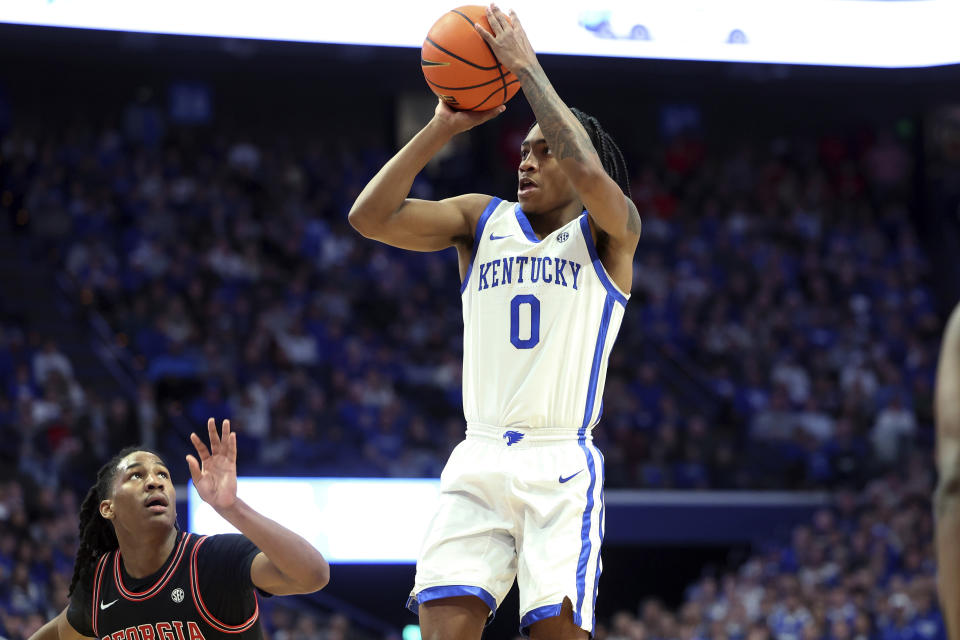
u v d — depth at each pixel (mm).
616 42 10195
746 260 16250
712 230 16609
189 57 12180
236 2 10125
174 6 9984
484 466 2988
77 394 11484
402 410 12930
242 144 16375
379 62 12422
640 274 15531
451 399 13445
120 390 12430
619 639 10617
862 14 10531
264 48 11680
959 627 1511
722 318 15133
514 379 2996
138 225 14367
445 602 2908
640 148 18266
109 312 13375
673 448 13250
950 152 18250
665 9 10281
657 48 10258
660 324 14867
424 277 15164
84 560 3555
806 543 11805
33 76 16281
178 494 11305
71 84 16484
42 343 12562
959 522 1527
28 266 13656
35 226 14008
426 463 12109
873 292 16281
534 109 2904
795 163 18078
